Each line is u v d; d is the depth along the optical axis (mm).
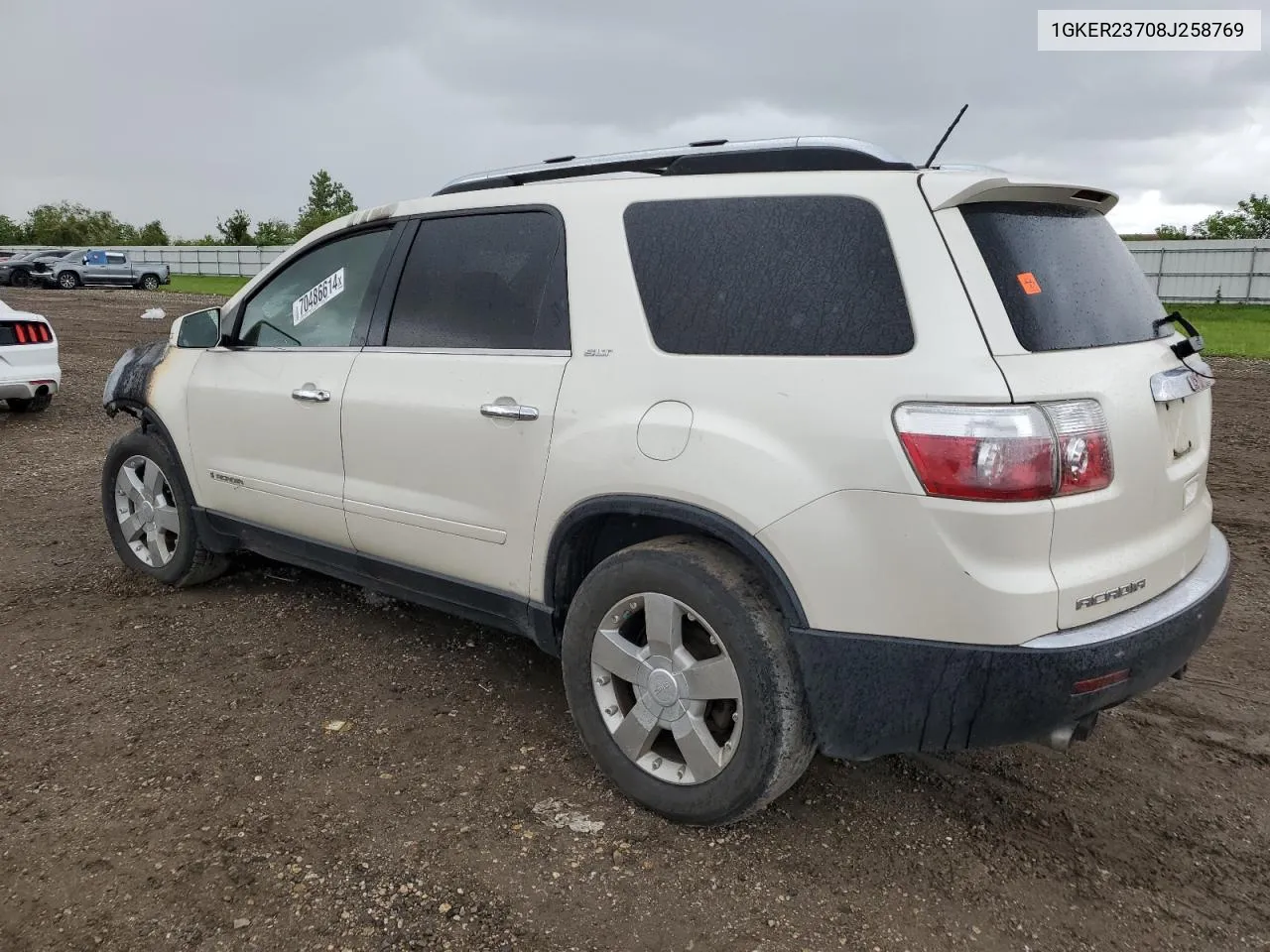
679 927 2420
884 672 2424
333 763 3170
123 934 2355
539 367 3061
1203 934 2465
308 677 3818
